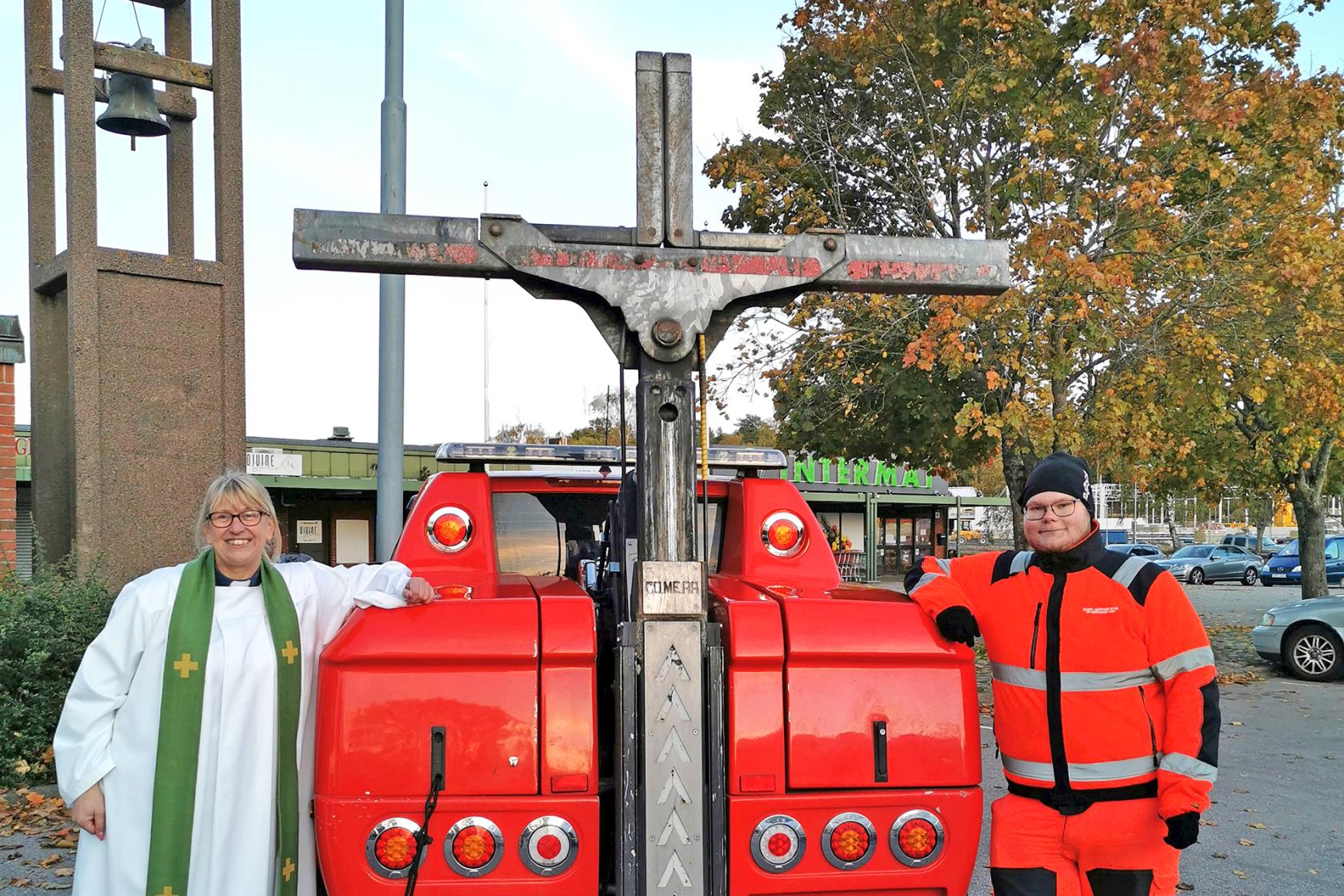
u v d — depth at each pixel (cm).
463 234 258
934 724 274
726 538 419
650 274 263
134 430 831
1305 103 1130
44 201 880
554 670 263
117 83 838
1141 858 301
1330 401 1149
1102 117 1118
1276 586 3425
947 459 1291
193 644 289
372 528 2720
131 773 289
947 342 1027
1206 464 1662
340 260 253
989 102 1105
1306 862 569
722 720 262
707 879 261
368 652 257
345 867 256
